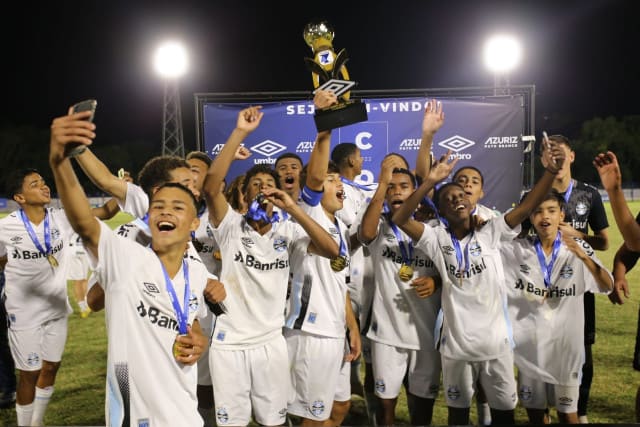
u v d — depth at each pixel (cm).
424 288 344
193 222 241
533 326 356
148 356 224
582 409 414
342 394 368
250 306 316
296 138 659
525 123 679
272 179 338
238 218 321
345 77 317
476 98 659
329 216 359
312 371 338
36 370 421
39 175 428
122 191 331
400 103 657
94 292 275
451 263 339
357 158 484
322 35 316
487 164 664
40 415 427
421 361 367
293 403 345
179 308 231
